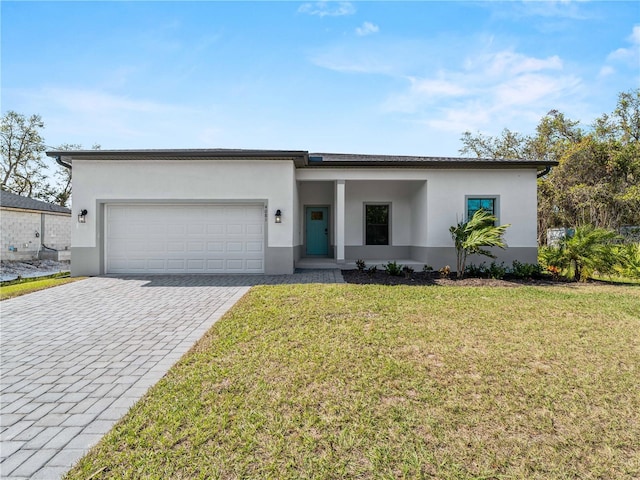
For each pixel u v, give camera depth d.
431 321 5.15
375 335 4.52
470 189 11.00
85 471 2.13
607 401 2.94
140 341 4.52
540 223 19.28
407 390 3.12
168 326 5.16
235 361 3.76
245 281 8.69
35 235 18.77
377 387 3.17
